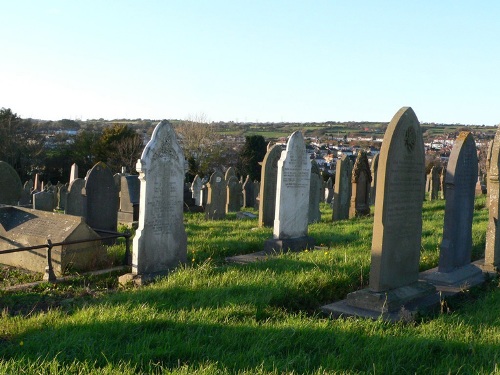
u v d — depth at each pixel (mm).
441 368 4969
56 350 5062
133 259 9656
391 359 5156
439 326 6305
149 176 9672
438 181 33281
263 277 8570
